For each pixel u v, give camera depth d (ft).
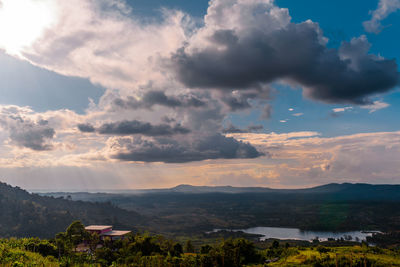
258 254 317.83
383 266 238.27
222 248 276.21
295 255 313.53
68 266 243.81
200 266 251.60
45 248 300.81
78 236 367.66
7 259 212.02
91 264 260.01
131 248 325.83
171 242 385.91
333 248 348.79
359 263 247.91
